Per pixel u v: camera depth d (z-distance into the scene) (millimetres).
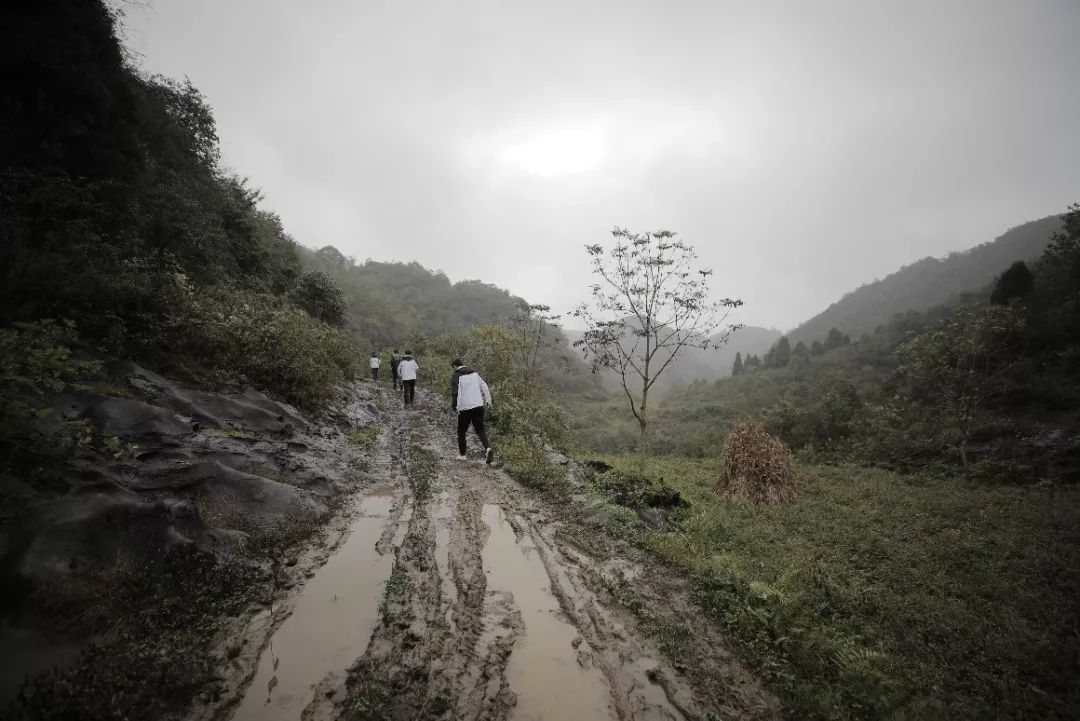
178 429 4531
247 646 2719
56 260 5250
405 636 2949
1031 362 16891
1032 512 8609
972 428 14516
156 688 2230
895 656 3633
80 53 7727
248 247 14180
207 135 14328
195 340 6398
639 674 2861
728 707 2654
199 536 3447
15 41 6922
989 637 4164
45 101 7172
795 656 3143
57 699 2002
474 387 7238
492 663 2814
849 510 9039
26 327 3740
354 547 4145
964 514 8734
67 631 2420
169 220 9188
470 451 8180
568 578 3977
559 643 3084
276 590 3312
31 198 6000
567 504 5844
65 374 4160
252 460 4871
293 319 9438
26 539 2674
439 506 5352
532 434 10312
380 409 11219
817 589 4754
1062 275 19891
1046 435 13312
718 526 6758
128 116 9180
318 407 8039
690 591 3936
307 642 2805
